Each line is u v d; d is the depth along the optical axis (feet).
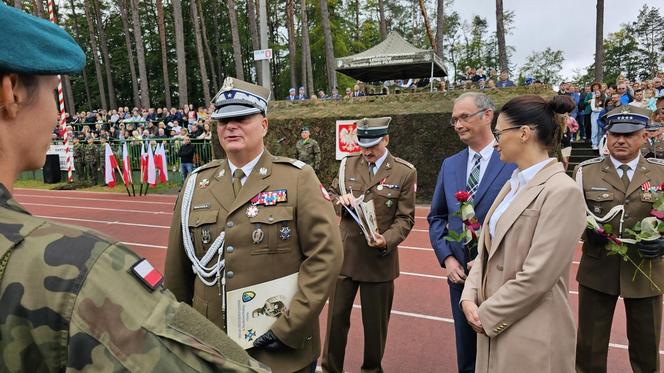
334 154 40.14
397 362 12.15
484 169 9.38
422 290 17.69
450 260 9.59
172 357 2.41
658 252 8.88
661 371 11.24
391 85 54.90
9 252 2.28
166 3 127.44
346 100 43.11
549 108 6.68
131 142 52.03
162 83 130.72
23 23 2.48
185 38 128.67
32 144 2.67
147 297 2.50
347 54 124.36
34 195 48.42
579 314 10.70
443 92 40.27
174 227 7.16
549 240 6.13
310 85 91.76
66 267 2.28
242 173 6.89
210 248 6.59
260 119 6.89
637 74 205.98
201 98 134.10
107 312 2.28
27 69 2.44
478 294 7.29
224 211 6.68
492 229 7.28
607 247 9.20
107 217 34.99
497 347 6.58
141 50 87.86
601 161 10.74
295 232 6.65
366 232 9.88
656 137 28.32
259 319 6.28
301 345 6.30
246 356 2.85
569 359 6.46
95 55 109.91
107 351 2.23
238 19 130.52
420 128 37.29
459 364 9.79
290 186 6.72
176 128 56.44
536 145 6.74
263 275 6.42
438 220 10.32
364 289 10.78
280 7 133.80
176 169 52.01
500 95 38.93
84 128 60.03
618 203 10.11
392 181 11.10
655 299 9.91
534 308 6.34
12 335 2.20
